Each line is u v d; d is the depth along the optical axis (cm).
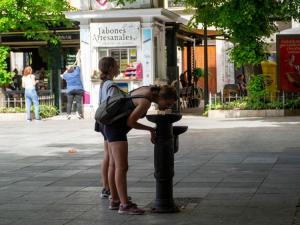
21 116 2388
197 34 2755
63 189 954
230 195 875
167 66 2573
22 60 2930
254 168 1105
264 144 1442
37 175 1092
